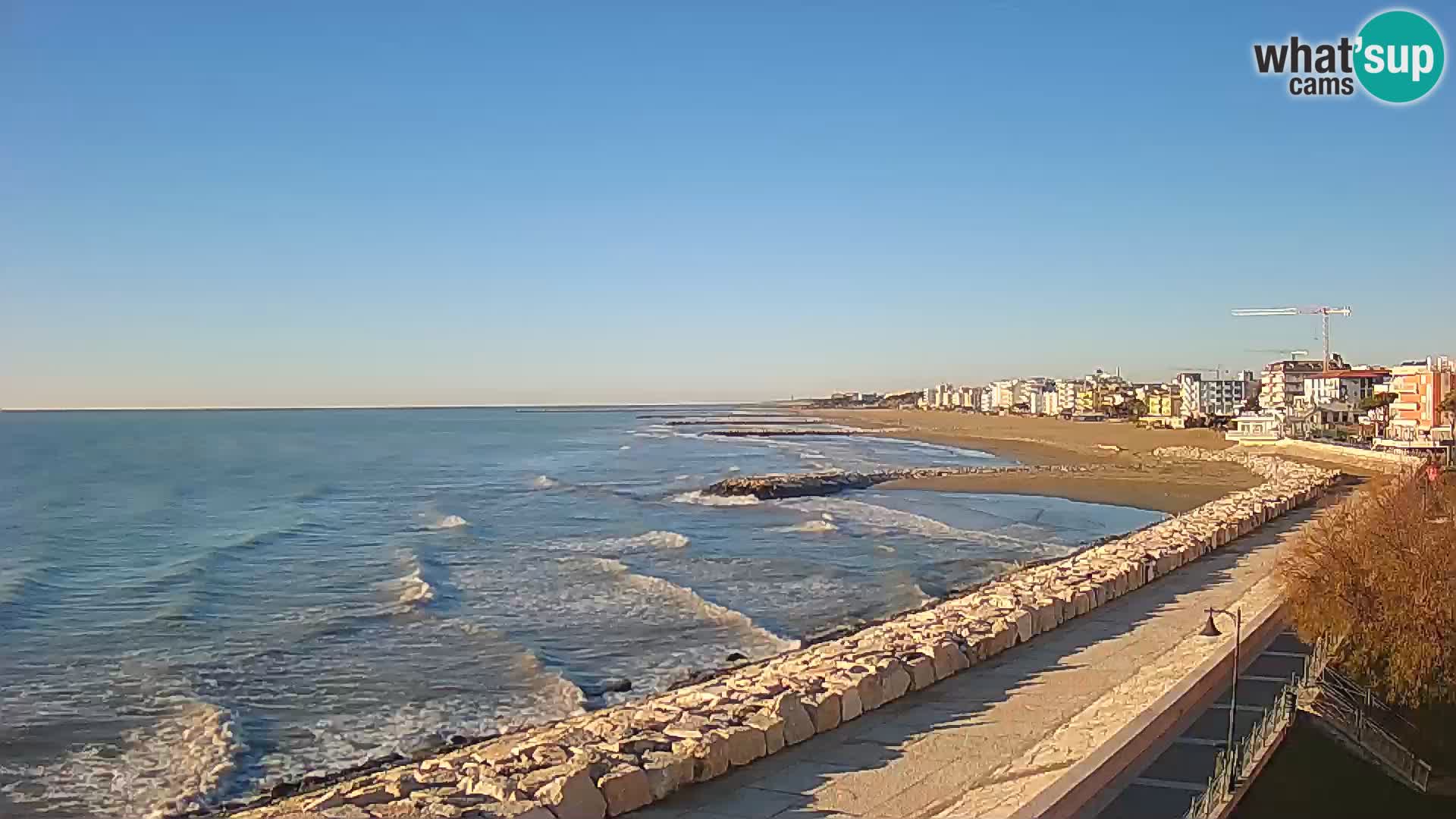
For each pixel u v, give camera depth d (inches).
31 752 729.6
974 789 536.7
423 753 727.7
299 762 716.0
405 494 2655.0
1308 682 725.3
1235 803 537.0
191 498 2598.4
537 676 916.0
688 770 543.8
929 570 1471.5
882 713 674.8
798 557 1577.3
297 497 2588.6
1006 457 4094.5
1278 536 1537.9
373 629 1095.6
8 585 1355.8
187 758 718.5
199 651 1014.4
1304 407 4918.8
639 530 1900.8
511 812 470.0
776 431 7180.1
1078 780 520.7
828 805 518.9
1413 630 756.0
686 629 1093.8
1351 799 641.0
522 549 1659.7
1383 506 938.7
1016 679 756.6
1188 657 776.9
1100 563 1181.7
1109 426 6200.8
